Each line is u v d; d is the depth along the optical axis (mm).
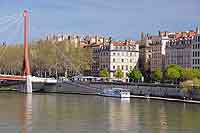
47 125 115250
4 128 109875
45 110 148250
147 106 168250
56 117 130250
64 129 109875
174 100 199625
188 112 146875
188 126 116375
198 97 195625
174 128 113250
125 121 123750
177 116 135375
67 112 143375
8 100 187875
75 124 117438
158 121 124438
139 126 115562
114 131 108312
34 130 108125
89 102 185250
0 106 158750
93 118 129000
